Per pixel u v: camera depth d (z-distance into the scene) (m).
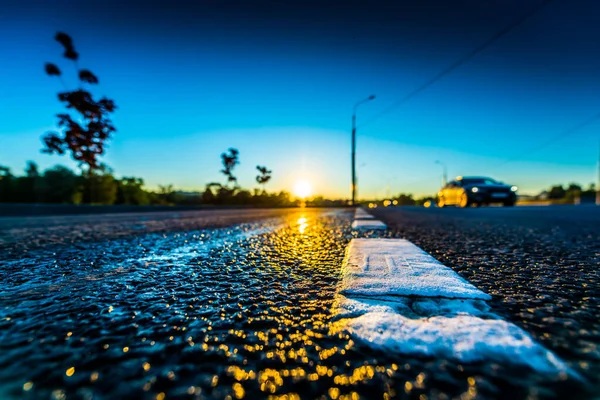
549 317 0.24
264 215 2.31
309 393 0.15
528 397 0.15
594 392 0.15
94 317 0.25
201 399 0.15
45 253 0.59
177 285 0.35
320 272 0.41
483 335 0.20
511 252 0.54
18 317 0.25
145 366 0.18
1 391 0.16
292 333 0.22
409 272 0.37
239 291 0.33
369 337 0.21
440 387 0.15
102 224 1.42
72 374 0.17
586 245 0.61
